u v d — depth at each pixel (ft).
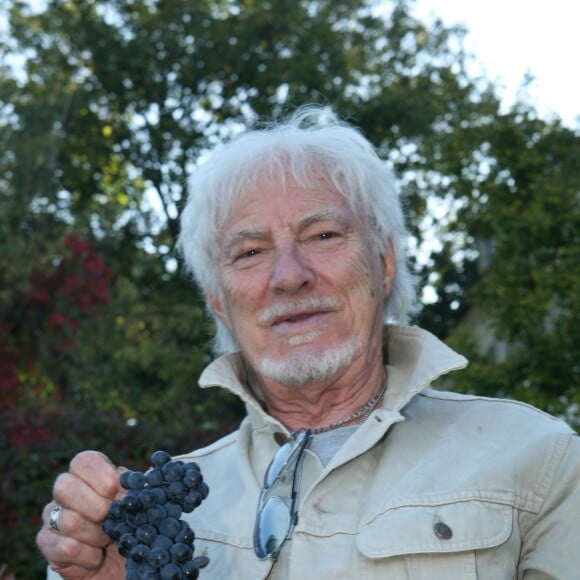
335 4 62.80
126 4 61.36
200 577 7.15
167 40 60.08
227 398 33.40
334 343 7.34
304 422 7.69
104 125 63.16
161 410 33.55
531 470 7.00
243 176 7.66
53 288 31.01
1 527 19.40
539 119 31.42
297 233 7.50
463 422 7.41
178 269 54.65
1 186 41.68
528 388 29.55
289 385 7.40
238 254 7.61
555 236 29.89
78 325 32.12
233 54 60.18
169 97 62.69
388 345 8.03
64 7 59.16
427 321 57.77
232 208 7.66
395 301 8.27
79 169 62.34
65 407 23.81
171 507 6.03
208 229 7.97
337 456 7.09
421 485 6.94
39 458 19.58
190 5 60.80
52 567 6.64
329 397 7.61
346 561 6.74
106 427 20.53
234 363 8.05
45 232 35.01
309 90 59.06
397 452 7.25
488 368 29.81
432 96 61.41
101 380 33.58
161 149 63.57
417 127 61.00
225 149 7.97
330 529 6.91
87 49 59.62
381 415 7.24
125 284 37.81
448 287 58.29
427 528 6.69
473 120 33.45
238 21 61.26
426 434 7.38
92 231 47.42
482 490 6.86
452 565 6.63
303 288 7.34
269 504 7.04
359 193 7.70
